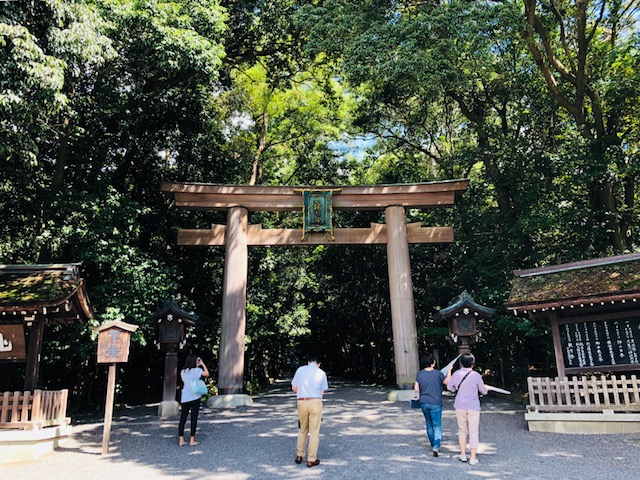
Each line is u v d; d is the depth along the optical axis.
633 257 8.98
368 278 21.36
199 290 17.55
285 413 10.68
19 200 12.79
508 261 14.69
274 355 30.92
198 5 12.32
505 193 16.95
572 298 8.52
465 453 6.22
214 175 17.91
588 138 13.95
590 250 14.49
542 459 6.28
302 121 21.08
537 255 14.72
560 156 14.00
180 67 12.22
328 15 13.74
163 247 16.81
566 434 7.88
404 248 13.99
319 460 6.11
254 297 18.70
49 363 13.85
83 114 13.78
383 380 22.53
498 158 16.08
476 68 13.47
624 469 5.75
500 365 15.22
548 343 14.03
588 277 9.00
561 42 15.23
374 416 9.89
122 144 15.36
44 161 13.65
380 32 12.88
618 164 13.13
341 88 21.48
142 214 15.26
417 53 12.07
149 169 16.42
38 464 6.86
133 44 11.76
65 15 8.66
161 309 11.08
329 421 9.43
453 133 21.84
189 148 16.73
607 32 15.12
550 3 13.71
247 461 6.40
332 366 41.66
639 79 12.31
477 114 18.36
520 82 16.66
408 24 12.55
